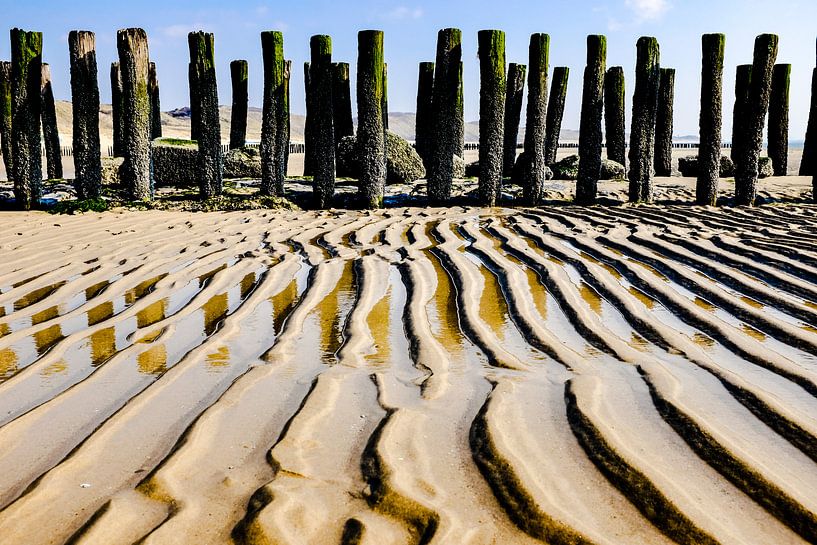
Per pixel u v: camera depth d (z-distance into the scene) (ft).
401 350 13.93
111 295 18.85
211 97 37.99
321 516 7.59
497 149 37.88
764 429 9.78
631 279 19.84
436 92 39.37
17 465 9.08
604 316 16.15
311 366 12.91
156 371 12.68
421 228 30.30
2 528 7.43
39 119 37.17
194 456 9.13
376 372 12.53
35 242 26.68
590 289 18.83
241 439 9.70
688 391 11.28
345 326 15.61
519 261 22.76
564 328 15.25
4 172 67.00
